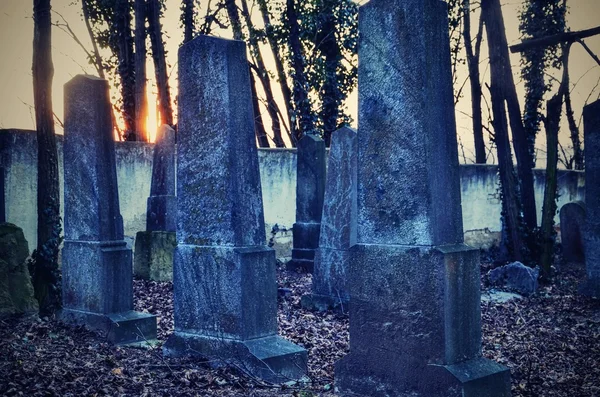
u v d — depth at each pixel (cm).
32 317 876
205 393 619
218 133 725
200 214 742
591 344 873
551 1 1934
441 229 565
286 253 1725
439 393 545
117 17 2233
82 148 885
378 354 588
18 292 871
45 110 1027
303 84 1988
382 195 591
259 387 652
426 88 565
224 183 718
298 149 1526
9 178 1285
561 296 1210
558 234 2162
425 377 555
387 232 587
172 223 1389
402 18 578
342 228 1066
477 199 1959
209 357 716
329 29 2005
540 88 1895
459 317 558
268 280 727
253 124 742
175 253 761
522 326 979
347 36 1956
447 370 542
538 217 2144
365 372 597
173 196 1395
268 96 2320
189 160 755
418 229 565
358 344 604
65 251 907
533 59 1889
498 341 880
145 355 761
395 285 578
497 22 1475
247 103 734
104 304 854
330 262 1075
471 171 1945
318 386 656
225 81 716
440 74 581
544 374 719
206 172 738
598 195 1210
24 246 888
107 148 881
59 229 1027
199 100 743
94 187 870
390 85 586
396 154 581
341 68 2003
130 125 2253
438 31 581
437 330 550
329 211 1088
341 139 1079
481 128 2406
